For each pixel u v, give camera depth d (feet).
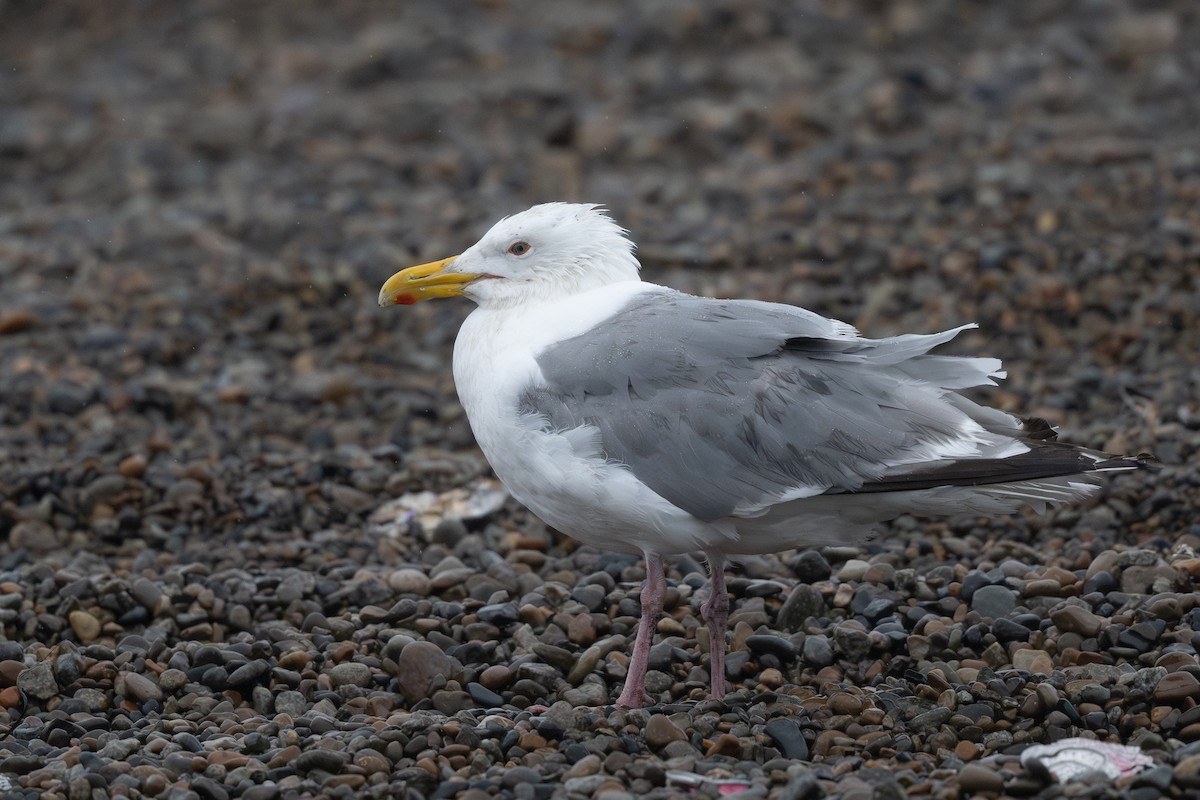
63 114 85.56
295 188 72.90
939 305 55.67
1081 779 26.86
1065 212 61.11
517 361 32.27
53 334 58.13
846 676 33.30
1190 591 35.24
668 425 30.48
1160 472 41.98
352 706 32.60
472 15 97.45
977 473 29.25
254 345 58.03
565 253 34.19
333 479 46.52
